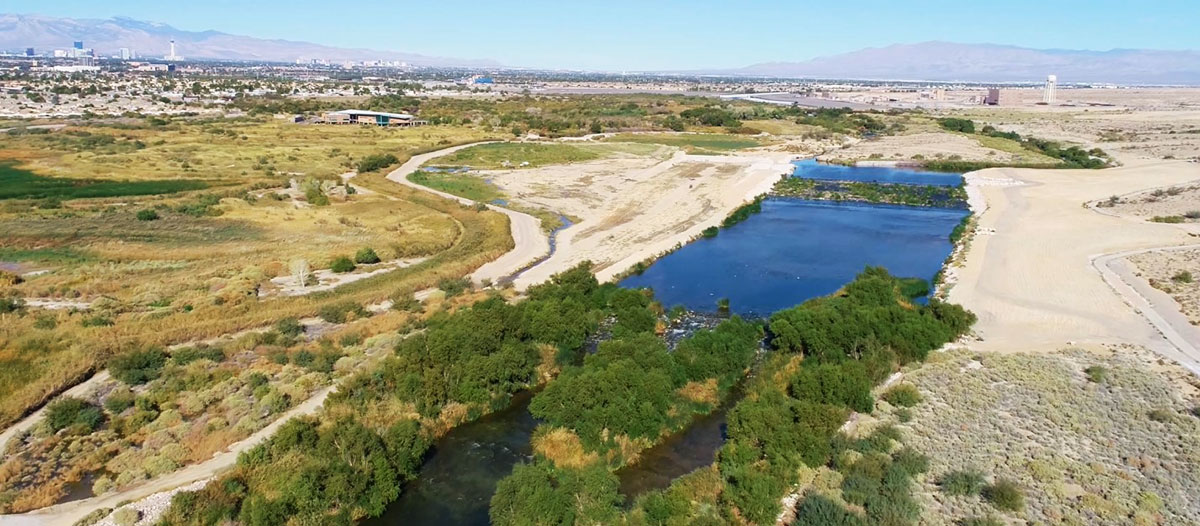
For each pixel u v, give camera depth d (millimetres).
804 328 48938
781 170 132875
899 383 44031
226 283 63688
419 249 76688
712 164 138750
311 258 72250
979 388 43062
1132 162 140625
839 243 84062
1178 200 98688
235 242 78938
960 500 31562
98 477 34750
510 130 185125
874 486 32500
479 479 35750
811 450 35094
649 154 149875
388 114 196750
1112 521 29750
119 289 62375
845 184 121125
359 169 127188
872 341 47844
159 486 33688
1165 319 54688
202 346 49781
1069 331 52750
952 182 125250
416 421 39312
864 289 58094
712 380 45062
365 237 82062
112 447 37125
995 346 50188
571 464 35969
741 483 32375
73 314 55188
